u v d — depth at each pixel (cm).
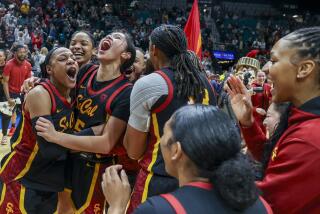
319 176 140
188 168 129
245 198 120
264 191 150
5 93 667
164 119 207
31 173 277
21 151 278
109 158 283
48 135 251
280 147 152
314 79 152
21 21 1728
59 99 274
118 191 152
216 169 124
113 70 275
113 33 282
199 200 122
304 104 153
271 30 2270
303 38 152
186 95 209
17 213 278
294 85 155
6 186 282
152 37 223
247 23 2322
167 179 206
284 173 147
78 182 288
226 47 2066
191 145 125
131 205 219
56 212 299
